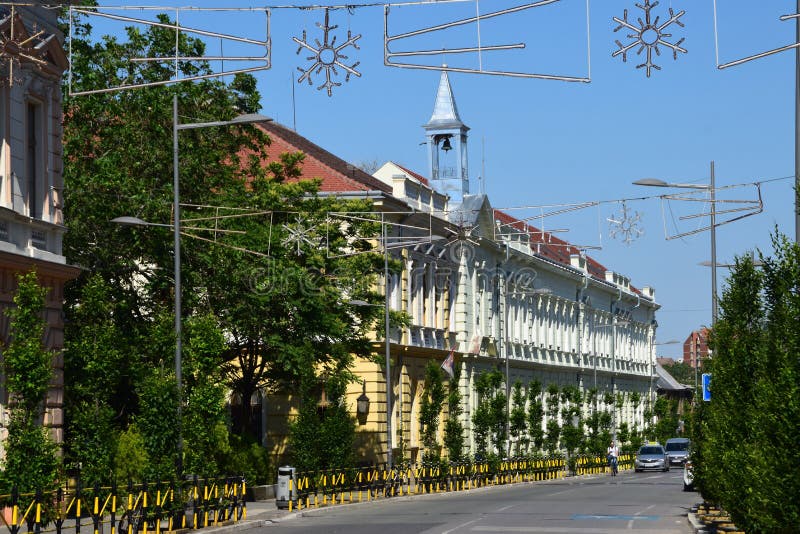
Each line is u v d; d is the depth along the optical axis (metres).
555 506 42.66
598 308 110.31
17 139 32.06
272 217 47.06
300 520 37.22
